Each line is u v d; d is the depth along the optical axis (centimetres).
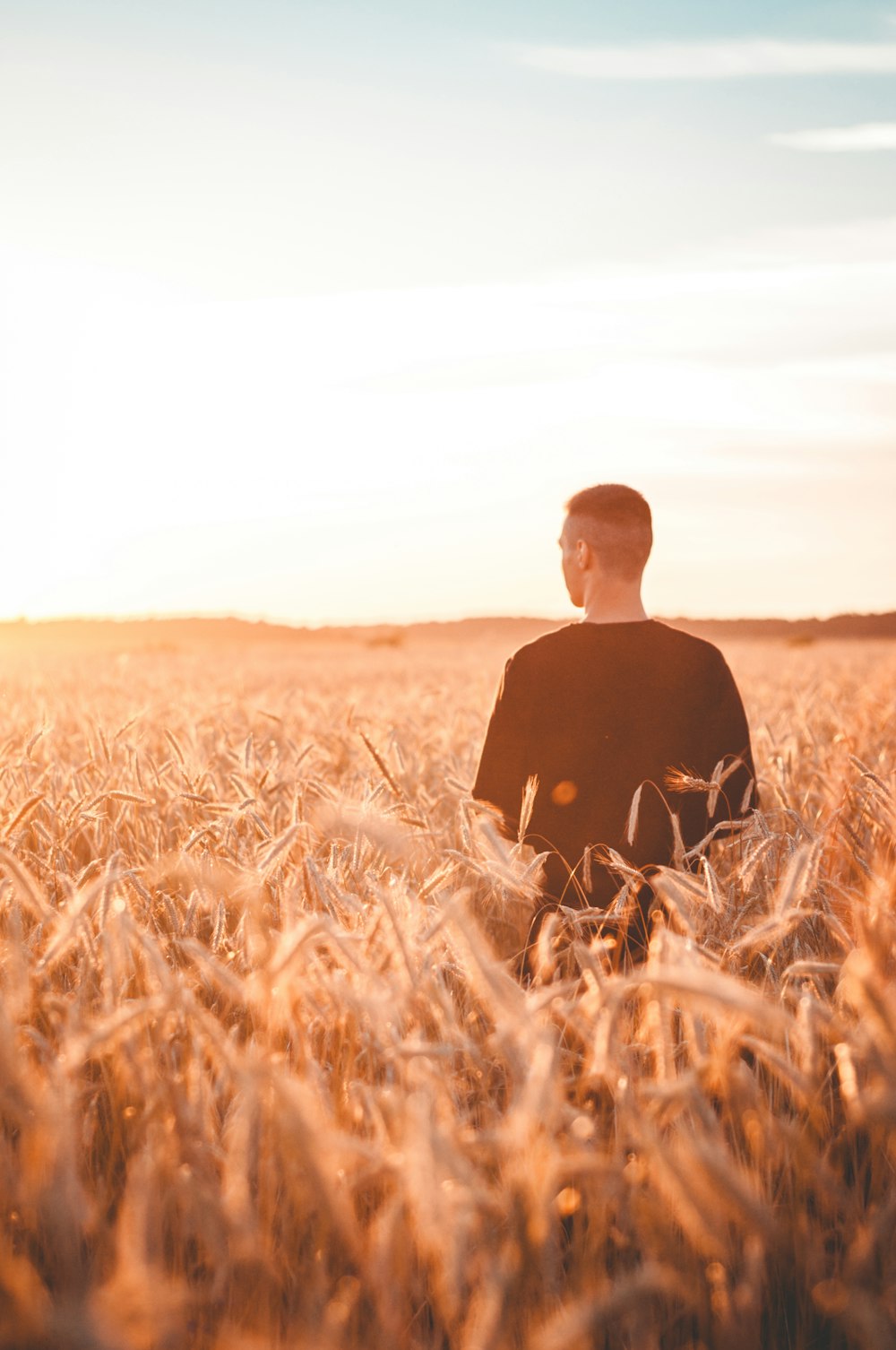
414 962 204
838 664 2070
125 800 375
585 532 339
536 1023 173
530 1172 154
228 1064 180
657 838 318
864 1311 156
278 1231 188
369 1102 182
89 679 1511
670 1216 187
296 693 1079
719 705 330
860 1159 214
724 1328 160
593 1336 177
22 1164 171
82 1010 220
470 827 324
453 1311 139
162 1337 157
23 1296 128
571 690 330
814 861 247
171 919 269
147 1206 157
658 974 155
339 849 298
